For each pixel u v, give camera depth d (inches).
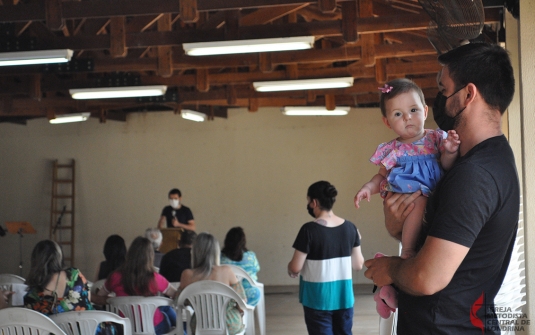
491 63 66.2
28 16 238.7
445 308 64.8
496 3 166.2
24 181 483.8
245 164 471.2
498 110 66.8
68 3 237.6
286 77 328.5
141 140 480.4
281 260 462.0
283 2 229.8
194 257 191.2
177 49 307.3
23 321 141.9
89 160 482.3
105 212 478.0
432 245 61.6
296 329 285.7
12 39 263.3
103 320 154.3
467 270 64.1
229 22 260.2
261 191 468.4
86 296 161.2
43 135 485.7
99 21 280.8
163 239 354.3
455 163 67.1
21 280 215.5
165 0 234.4
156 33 264.4
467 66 66.6
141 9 234.7
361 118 460.8
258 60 298.4
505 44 175.3
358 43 290.7
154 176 477.4
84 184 481.1
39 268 154.9
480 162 62.9
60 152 484.4
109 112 468.1
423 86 360.8
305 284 166.4
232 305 183.0
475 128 66.8
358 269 178.2
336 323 167.9
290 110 384.5
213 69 393.4
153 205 475.5
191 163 475.5
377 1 272.4
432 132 78.0
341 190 459.2
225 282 187.3
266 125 471.2
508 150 65.2
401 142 79.0
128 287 188.4
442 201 63.0
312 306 164.2
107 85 327.6
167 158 477.7
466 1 96.5
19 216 482.3
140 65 299.9
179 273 231.1
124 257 218.7
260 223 466.6
